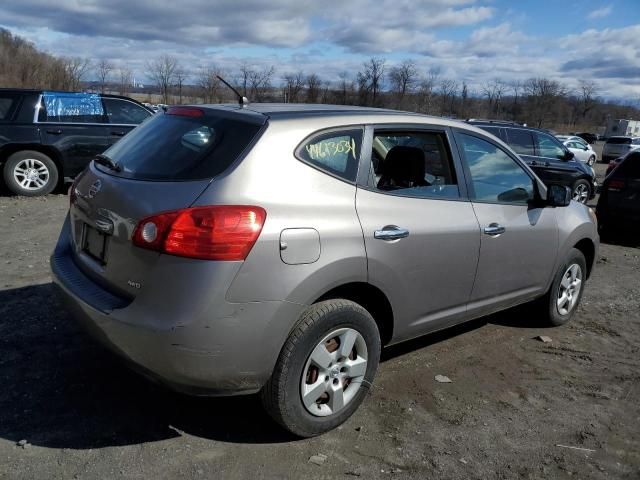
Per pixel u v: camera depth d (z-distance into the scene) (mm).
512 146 11688
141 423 3164
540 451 3174
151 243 2658
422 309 3570
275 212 2762
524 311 5168
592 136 55062
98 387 3494
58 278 3227
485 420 3449
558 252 4707
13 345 3943
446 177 3805
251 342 2711
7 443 2912
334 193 3045
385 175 3426
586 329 5121
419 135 3666
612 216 9258
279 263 2744
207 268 2598
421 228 3418
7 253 6090
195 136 3064
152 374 2729
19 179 9625
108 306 2793
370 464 2945
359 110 3471
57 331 4188
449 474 2912
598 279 6902
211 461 2879
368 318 3166
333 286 2969
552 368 4254
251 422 3242
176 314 2598
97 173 3283
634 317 5535
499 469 2988
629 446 3277
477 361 4273
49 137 9633
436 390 3771
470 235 3762
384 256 3191
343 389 3170
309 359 2939
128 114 10398
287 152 2928
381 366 4070
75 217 3406
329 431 3193
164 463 2840
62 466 2766
